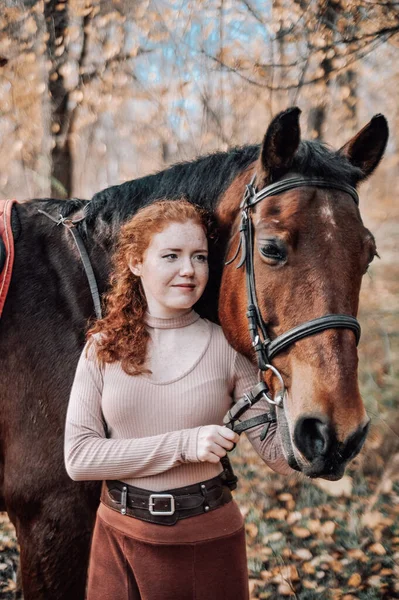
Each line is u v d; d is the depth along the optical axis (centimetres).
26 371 185
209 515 140
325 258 139
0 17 480
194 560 136
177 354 145
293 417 135
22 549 186
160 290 144
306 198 144
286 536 311
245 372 151
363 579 279
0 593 273
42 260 194
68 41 470
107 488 146
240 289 155
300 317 138
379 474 359
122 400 141
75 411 145
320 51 393
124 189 194
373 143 166
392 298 504
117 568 141
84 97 486
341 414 129
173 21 512
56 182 480
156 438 137
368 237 145
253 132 545
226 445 133
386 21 354
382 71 509
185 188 181
